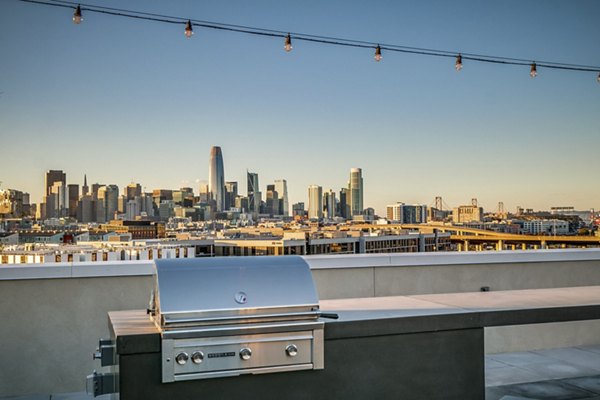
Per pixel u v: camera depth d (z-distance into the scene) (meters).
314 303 2.36
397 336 2.52
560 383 3.97
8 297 3.69
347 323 2.42
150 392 2.17
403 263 4.56
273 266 2.46
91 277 3.81
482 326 2.64
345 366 2.44
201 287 2.28
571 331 5.16
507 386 3.90
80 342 3.80
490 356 4.82
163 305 2.18
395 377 2.52
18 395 3.70
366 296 4.47
